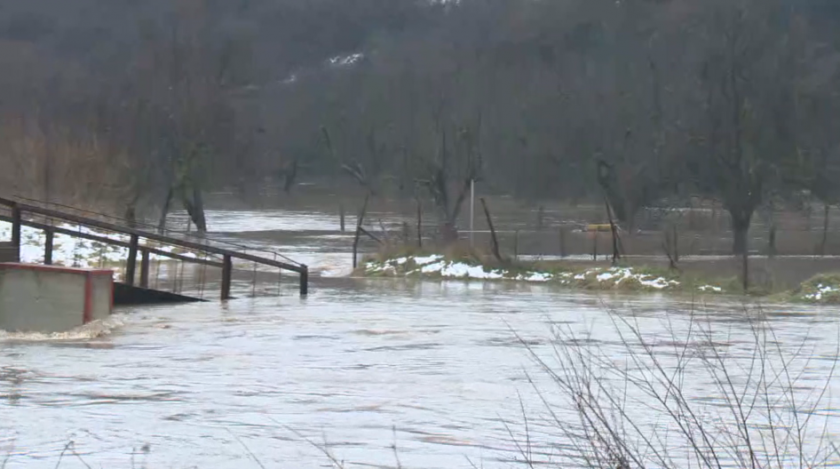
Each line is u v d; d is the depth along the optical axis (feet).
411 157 592.19
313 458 80.94
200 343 151.33
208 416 96.99
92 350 142.41
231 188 637.71
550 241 475.31
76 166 456.45
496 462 78.95
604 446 63.87
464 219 608.19
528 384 114.73
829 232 552.41
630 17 607.37
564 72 614.75
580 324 180.24
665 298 241.96
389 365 130.21
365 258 329.31
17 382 114.73
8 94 619.67
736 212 492.13
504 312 203.82
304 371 124.77
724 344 150.61
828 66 557.74
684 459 76.28
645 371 121.60
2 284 160.45
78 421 94.02
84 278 159.53
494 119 597.11
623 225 543.39
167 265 313.12
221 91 544.62
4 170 449.89
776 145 510.17
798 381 116.57
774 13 531.09
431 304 222.48
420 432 90.43
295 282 285.23
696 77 536.01
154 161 504.43
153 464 78.79
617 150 561.43
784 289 256.93
